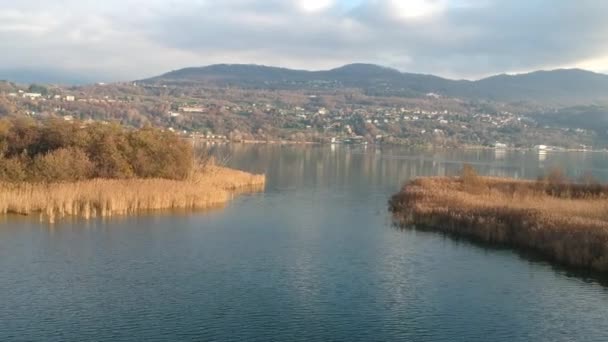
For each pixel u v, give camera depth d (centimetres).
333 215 5447
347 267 3466
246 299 2859
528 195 5750
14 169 5516
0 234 4072
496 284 3159
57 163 5609
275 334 2452
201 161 7956
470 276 3312
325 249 3922
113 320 2558
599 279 3269
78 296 2844
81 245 3834
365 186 8381
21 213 4844
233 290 2992
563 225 3941
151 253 3688
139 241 4012
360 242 4162
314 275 3281
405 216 5066
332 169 11519
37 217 4728
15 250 3656
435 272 3388
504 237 4181
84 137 6172
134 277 3169
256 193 7131
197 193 5784
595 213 4562
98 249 3750
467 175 6956
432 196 5734
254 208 5775
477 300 2903
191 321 2569
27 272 3203
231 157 13612
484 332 2511
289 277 3231
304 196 6956
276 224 4853
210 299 2848
